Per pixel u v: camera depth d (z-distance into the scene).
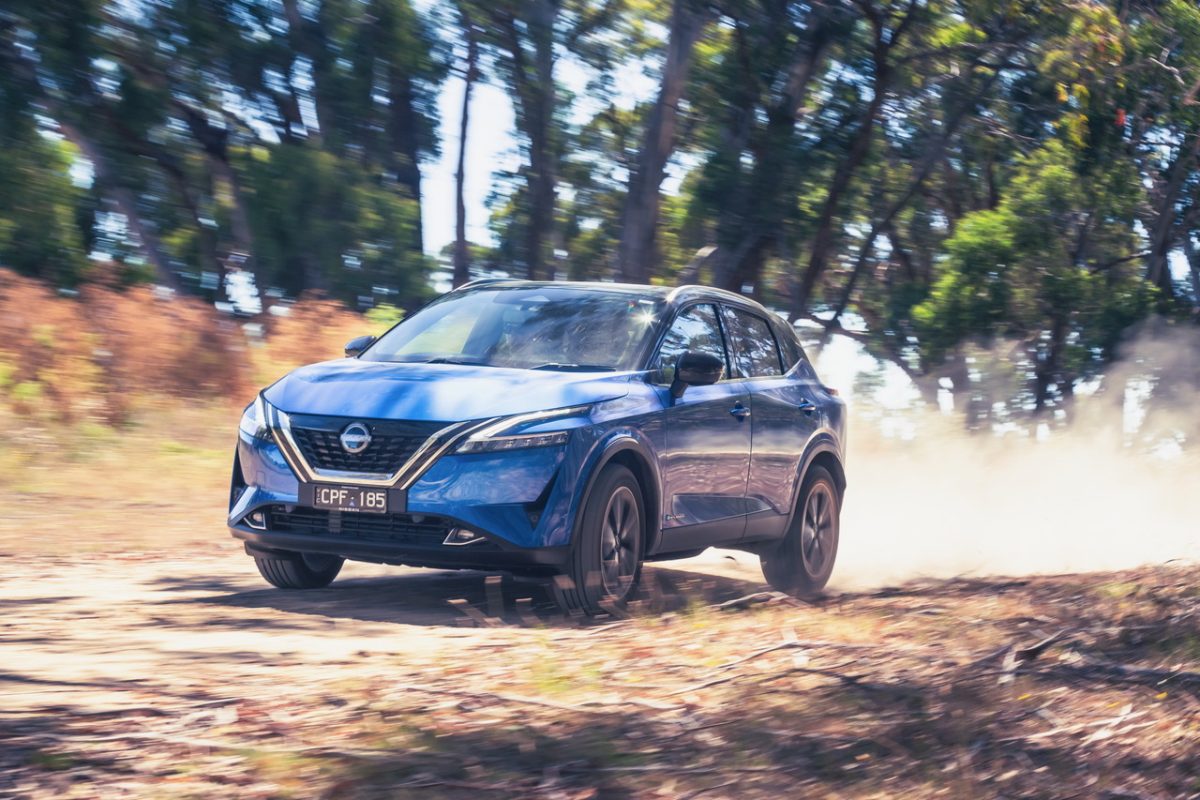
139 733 4.25
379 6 31.98
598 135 36.75
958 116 35.62
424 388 7.28
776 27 32.31
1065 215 37.72
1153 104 33.41
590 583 7.21
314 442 7.18
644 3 35.00
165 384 15.17
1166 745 4.27
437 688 4.95
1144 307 36.25
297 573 8.04
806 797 3.69
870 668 5.34
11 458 12.54
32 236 30.09
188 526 11.12
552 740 4.17
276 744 4.12
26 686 4.93
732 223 33.56
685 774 3.87
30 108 29.30
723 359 8.84
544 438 7.05
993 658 5.41
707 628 6.48
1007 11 31.19
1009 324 36.06
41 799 3.57
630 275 33.91
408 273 30.17
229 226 30.86
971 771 3.92
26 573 8.50
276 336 17.16
